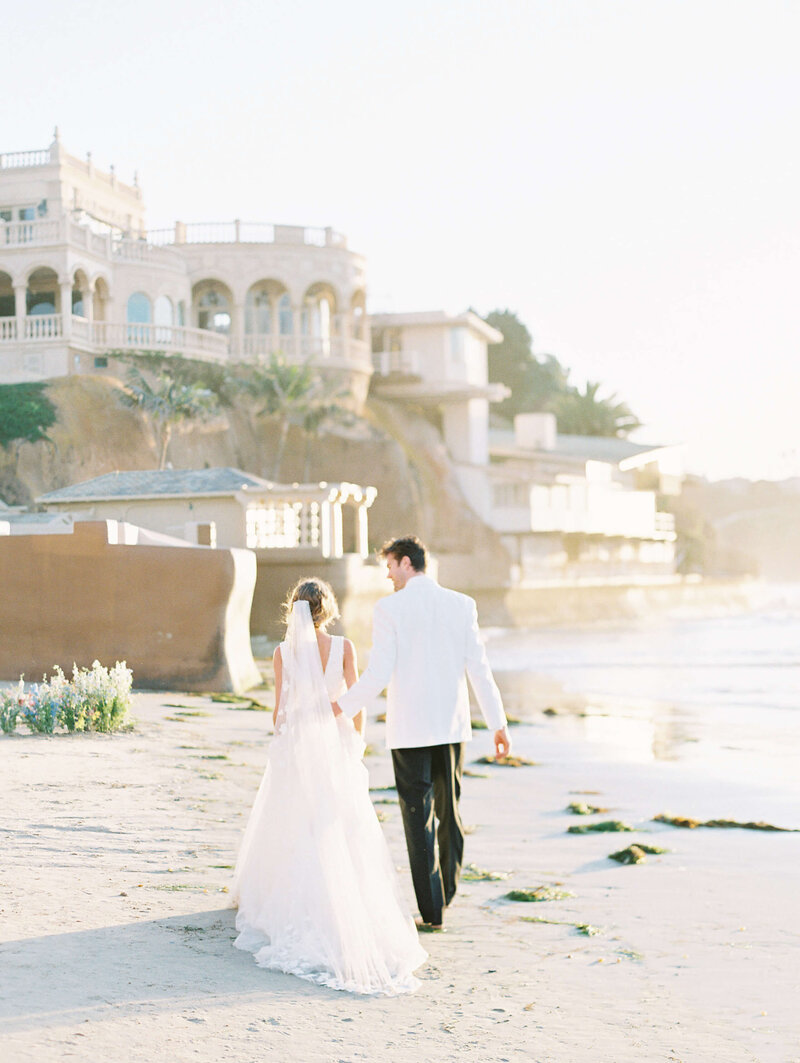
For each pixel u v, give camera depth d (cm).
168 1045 368
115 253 5634
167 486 3662
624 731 1828
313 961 470
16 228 5175
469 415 6856
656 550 7938
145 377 5447
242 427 5841
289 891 491
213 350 5844
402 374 6738
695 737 1745
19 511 4053
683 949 555
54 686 1333
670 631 5728
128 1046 364
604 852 838
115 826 786
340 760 521
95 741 1248
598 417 9375
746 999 466
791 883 725
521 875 751
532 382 11188
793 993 476
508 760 1393
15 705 1279
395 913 511
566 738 1717
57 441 4716
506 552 6431
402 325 6806
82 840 727
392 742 569
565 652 4153
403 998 452
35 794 889
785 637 5103
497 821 977
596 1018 434
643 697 2514
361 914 486
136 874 641
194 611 1962
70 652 1950
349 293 6494
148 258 5788
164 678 1955
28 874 614
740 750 1582
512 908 650
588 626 6269
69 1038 367
